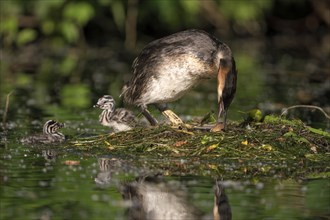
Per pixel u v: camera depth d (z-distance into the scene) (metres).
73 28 28.50
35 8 28.20
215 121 14.85
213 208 10.20
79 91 20.64
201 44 14.32
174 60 14.29
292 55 28.84
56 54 28.06
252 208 10.22
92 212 9.90
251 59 27.66
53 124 14.22
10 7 27.98
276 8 32.91
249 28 32.41
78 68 25.05
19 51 28.36
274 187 11.27
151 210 10.05
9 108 17.88
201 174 11.93
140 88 14.67
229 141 13.20
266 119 14.22
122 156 12.97
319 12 32.84
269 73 24.55
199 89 22.12
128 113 14.87
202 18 31.31
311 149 13.11
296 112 17.92
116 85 21.72
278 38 32.84
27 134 14.76
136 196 10.66
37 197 10.51
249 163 12.62
